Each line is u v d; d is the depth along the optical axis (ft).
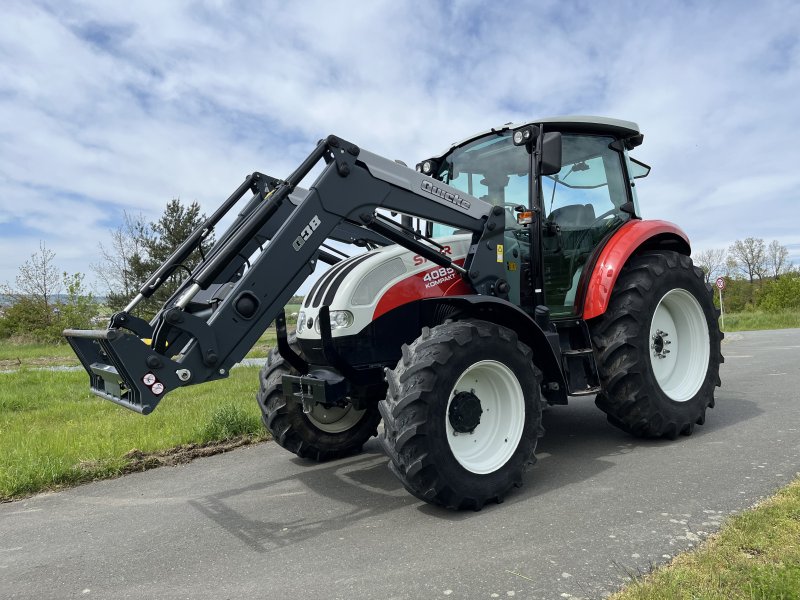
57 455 14.78
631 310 13.48
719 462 11.98
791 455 12.07
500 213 13.17
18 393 28.55
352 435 14.89
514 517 9.87
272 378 14.16
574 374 13.37
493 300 11.27
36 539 10.19
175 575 8.45
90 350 11.43
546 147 13.03
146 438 16.46
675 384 14.92
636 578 7.26
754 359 29.99
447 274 13.03
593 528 9.07
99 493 12.73
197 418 19.02
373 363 12.12
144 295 12.27
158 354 9.66
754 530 8.20
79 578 8.52
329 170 11.09
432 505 10.91
